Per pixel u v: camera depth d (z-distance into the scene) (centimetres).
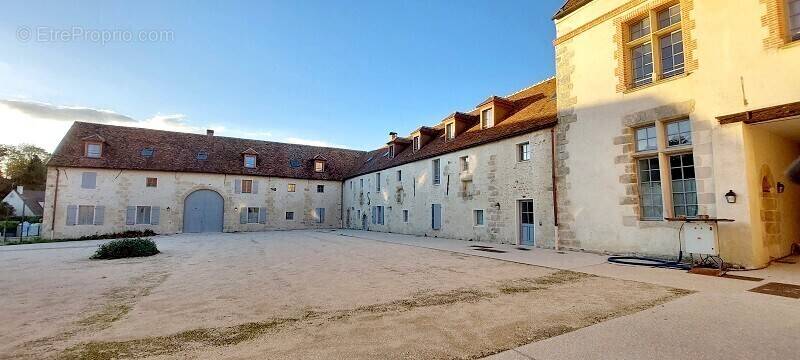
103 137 2667
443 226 1908
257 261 1061
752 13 765
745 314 435
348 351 344
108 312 507
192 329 424
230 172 2922
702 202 819
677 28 920
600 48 1091
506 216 1484
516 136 1446
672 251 884
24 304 558
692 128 850
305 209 3238
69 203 2394
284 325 433
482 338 376
